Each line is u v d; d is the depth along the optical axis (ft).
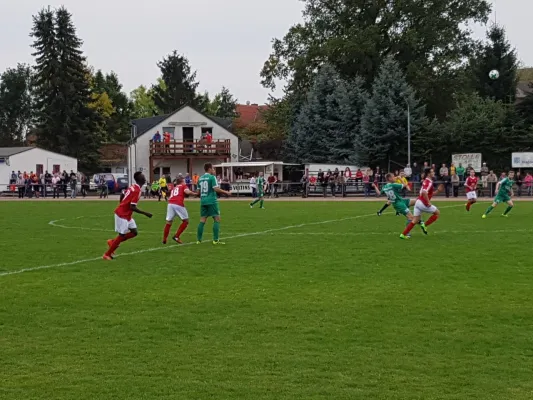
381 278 41.83
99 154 269.85
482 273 43.19
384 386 22.68
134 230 51.93
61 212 108.37
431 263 47.55
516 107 190.60
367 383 22.95
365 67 211.00
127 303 35.29
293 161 214.07
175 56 361.30
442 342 27.61
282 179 192.13
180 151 217.56
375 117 185.47
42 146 261.03
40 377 23.72
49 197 178.60
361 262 48.44
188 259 51.01
